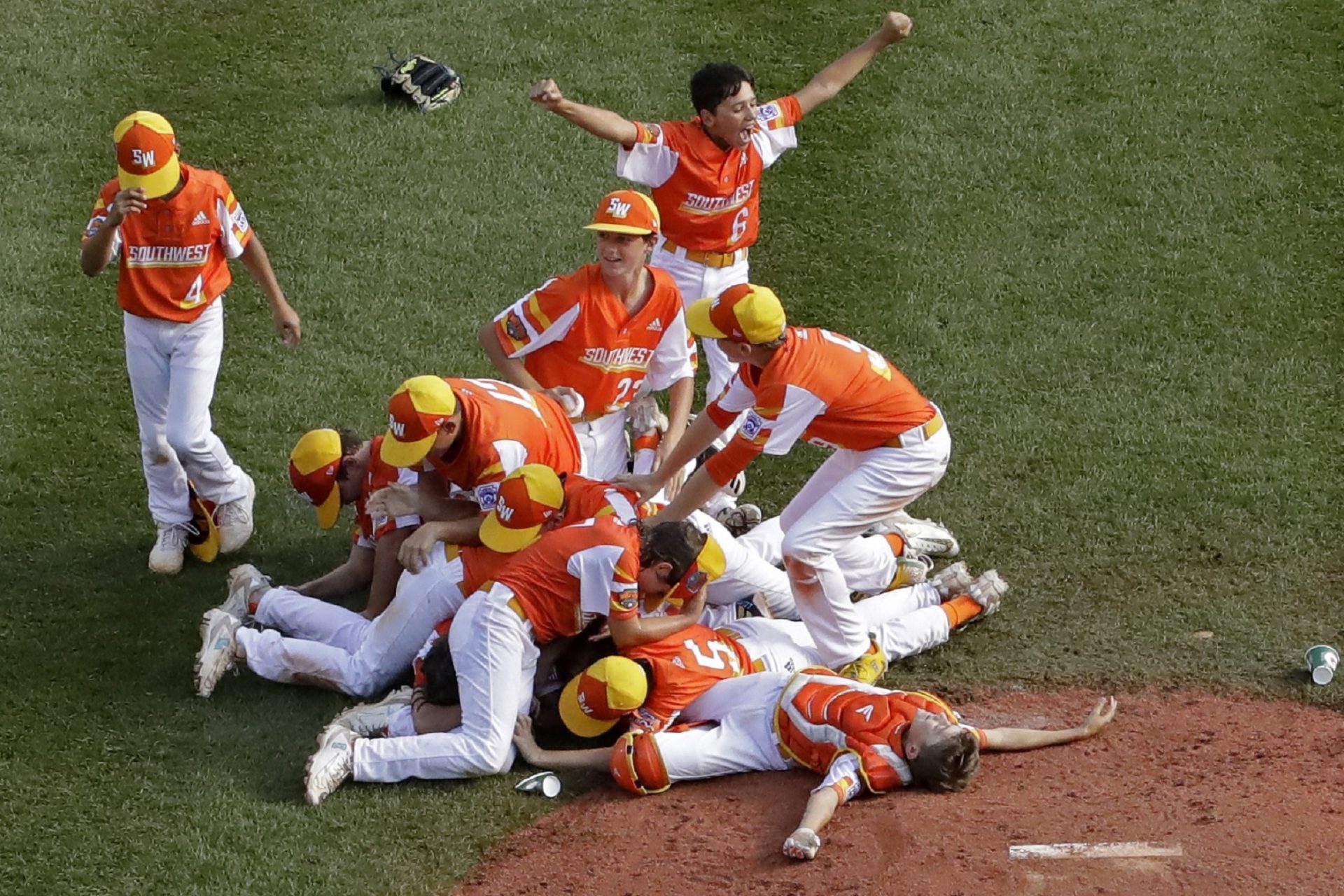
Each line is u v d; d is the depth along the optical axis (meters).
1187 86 42.91
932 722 22.98
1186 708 26.27
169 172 27.20
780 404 24.70
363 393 34.50
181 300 28.25
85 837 24.00
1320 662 26.53
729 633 26.31
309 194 40.31
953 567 28.59
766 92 42.84
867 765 22.81
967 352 35.47
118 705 26.75
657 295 28.12
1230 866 20.33
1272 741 25.03
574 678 24.92
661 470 26.41
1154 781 23.55
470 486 25.98
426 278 37.84
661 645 24.75
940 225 39.09
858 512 25.55
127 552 30.61
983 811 22.45
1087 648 27.94
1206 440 32.72
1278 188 39.44
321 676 26.62
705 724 24.98
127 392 34.56
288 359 35.50
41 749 25.73
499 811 24.30
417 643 26.27
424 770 24.61
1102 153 40.94
